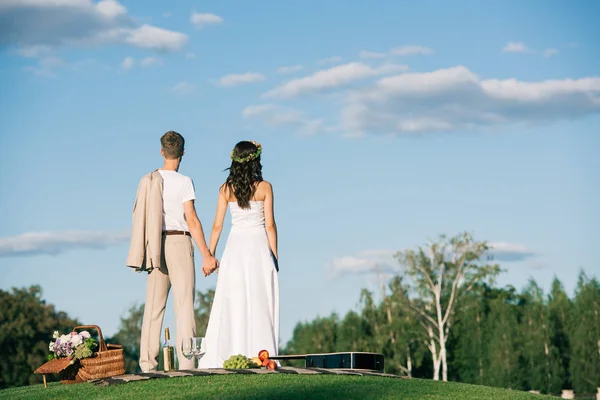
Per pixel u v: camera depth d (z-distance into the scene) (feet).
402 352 268.21
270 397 33.60
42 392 38.78
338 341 276.62
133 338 331.77
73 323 263.29
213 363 44.52
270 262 44.80
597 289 270.87
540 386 264.93
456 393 36.91
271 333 44.39
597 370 260.01
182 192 42.60
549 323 270.05
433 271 260.83
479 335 273.33
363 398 34.01
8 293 261.44
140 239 42.04
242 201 44.62
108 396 35.37
